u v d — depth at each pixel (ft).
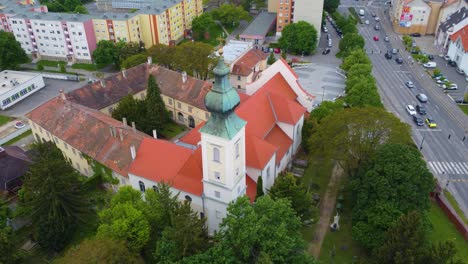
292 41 452.35
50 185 189.98
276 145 240.53
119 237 168.35
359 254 198.08
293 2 484.74
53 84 405.80
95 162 236.43
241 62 380.17
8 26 465.88
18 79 380.99
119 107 286.66
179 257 156.87
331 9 597.93
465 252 200.85
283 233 148.97
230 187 182.80
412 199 184.14
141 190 218.38
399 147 194.39
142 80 330.75
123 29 448.24
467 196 241.76
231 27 560.20
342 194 236.02
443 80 387.75
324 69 420.36
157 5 494.59
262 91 252.42
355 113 217.56
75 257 155.12
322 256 197.36
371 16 604.90
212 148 174.91
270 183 229.45
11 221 211.20
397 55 462.19
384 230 183.73
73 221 203.92
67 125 258.37
